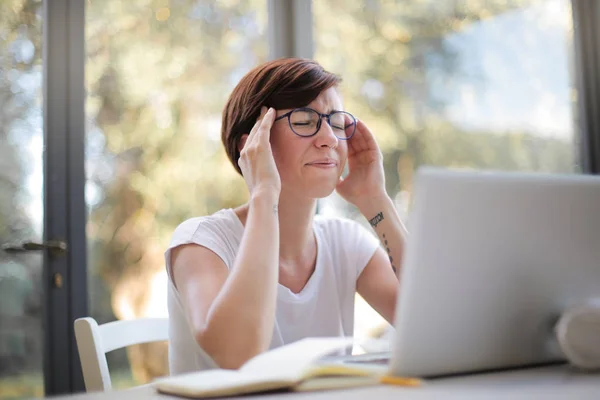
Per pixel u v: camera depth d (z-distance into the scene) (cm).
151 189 258
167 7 265
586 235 87
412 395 72
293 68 138
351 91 287
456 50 312
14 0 245
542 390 74
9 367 237
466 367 84
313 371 79
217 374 83
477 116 315
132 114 257
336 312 143
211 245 126
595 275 88
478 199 79
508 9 328
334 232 152
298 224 139
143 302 254
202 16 270
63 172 246
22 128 244
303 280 142
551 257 85
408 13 302
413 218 77
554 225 84
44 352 240
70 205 246
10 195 241
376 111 291
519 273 83
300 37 280
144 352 249
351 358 99
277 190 118
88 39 252
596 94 345
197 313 112
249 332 103
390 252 150
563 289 87
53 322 241
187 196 264
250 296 104
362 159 158
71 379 242
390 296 147
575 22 345
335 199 277
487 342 84
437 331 80
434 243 77
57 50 247
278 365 79
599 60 346
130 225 255
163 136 262
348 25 290
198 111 268
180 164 263
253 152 121
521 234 82
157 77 262
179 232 130
